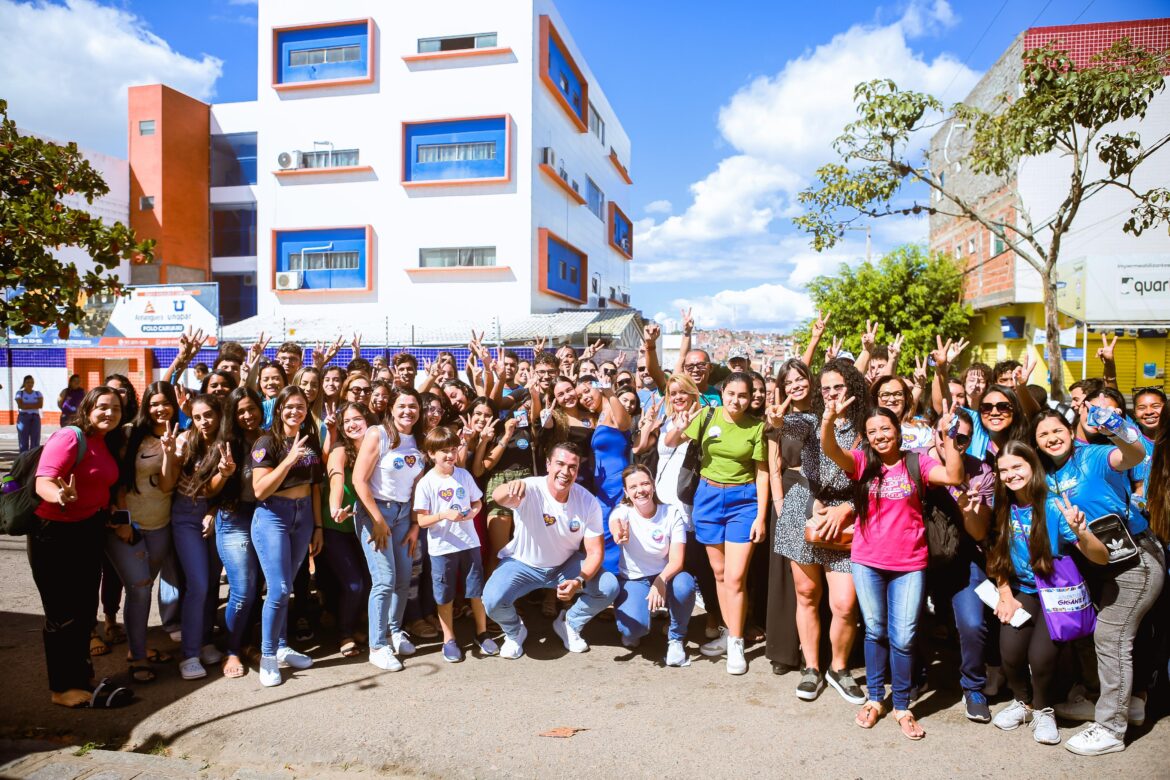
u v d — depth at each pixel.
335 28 23.91
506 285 22.86
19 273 7.14
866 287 25.69
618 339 21.11
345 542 5.06
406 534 4.98
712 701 4.22
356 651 5.04
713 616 5.21
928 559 3.89
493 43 22.98
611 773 3.43
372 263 23.53
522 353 18.72
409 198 23.41
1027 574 3.75
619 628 5.02
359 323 22.75
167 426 4.50
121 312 19.67
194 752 3.71
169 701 4.21
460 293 23.12
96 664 4.75
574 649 5.06
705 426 4.96
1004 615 3.79
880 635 3.90
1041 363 21.05
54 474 3.86
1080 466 3.67
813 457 4.27
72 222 7.52
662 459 5.75
